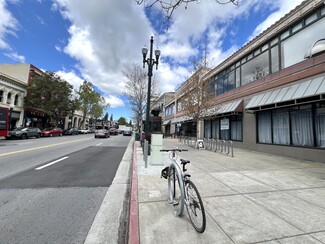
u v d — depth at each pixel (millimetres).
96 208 3967
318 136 9336
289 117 10906
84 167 7695
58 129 32250
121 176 6500
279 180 5742
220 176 6152
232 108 15062
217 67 19172
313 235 2852
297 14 10562
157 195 4406
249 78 14727
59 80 32531
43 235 2965
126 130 46125
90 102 52312
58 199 4387
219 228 3029
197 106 15203
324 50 8891
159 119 13219
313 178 5984
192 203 3113
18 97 29469
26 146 14320
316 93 8422
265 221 3258
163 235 2842
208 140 15469
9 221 3367
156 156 7828
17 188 5059
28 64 32188
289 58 11117
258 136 13375
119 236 3006
